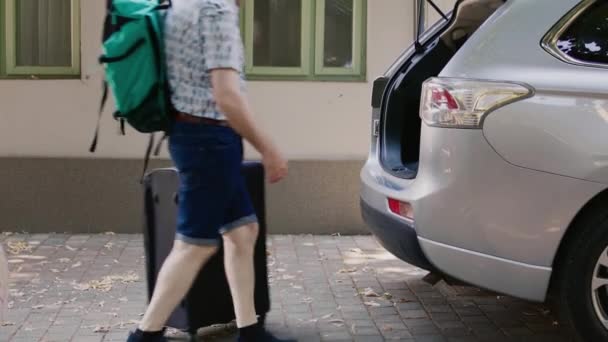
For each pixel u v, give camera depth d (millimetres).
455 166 3951
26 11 7000
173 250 3848
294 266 6035
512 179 3854
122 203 6992
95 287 5461
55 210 6980
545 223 3818
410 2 6980
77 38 6953
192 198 3723
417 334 4598
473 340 4500
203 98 3654
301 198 7047
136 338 3799
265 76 7031
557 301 3959
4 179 6938
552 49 3955
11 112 6922
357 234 7086
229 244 4047
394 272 5871
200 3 3590
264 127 7031
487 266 3938
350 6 7055
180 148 3701
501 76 3939
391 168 4629
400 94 4934
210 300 4379
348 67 7086
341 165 7031
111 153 6973
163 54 3631
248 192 4469
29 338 4492
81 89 6918
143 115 3641
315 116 7039
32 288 5434
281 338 4477
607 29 3969
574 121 3799
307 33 7020
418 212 4102
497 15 4125
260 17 7031
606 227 3803
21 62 7031
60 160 6930
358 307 5078
